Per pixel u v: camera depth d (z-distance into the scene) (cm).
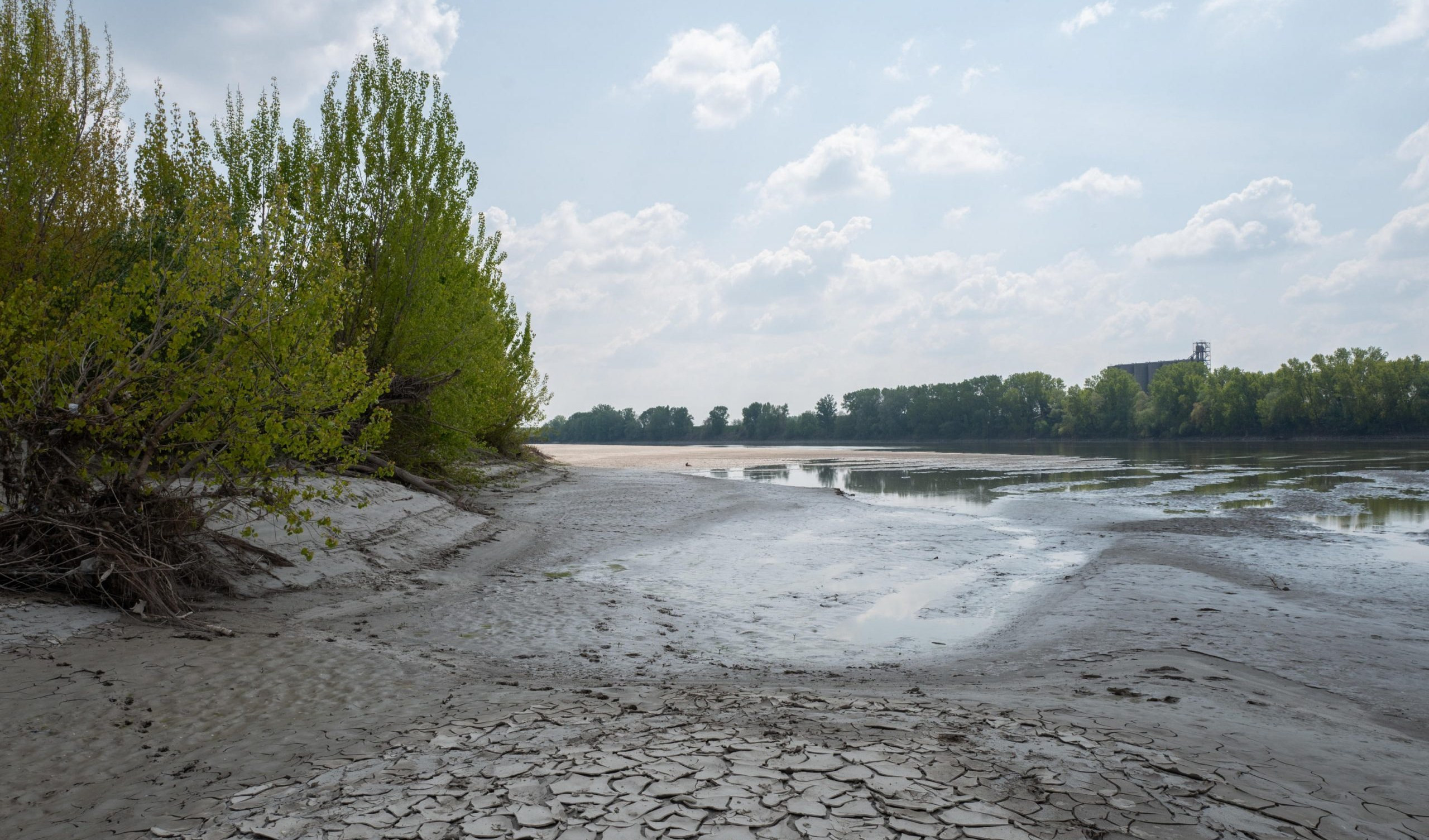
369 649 736
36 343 817
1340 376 8919
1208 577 1145
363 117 1789
